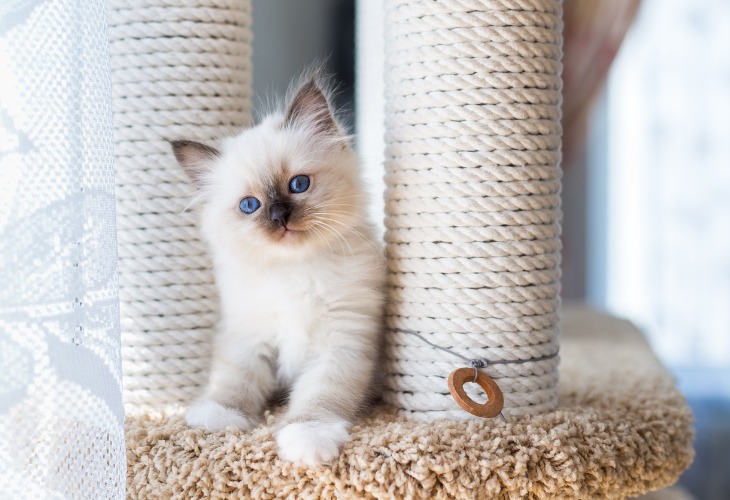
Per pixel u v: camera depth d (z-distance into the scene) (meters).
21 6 0.47
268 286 0.58
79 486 0.48
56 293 0.48
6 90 0.47
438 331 0.56
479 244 0.55
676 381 0.69
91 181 0.49
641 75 1.27
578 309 1.07
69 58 0.49
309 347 0.59
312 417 0.55
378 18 1.01
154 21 0.60
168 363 0.61
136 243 0.61
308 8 1.23
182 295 0.61
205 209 0.61
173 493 0.51
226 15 0.62
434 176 0.56
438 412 0.56
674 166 1.28
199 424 0.55
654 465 0.55
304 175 0.59
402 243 0.58
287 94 0.73
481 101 0.55
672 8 1.24
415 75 0.56
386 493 0.50
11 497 0.46
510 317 0.56
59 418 0.47
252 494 0.51
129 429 0.55
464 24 0.55
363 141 1.04
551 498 0.52
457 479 0.51
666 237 1.29
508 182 0.55
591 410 0.58
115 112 0.60
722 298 1.27
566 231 1.31
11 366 0.46
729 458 1.05
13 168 0.47
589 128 1.22
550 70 0.56
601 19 1.06
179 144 0.59
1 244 0.46
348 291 0.58
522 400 0.56
